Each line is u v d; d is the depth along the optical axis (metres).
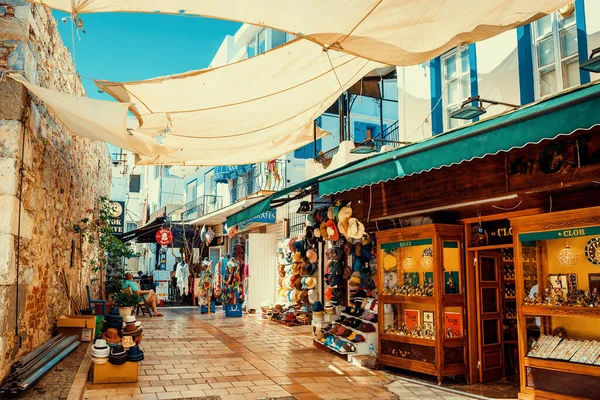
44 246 7.32
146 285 23.58
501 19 4.77
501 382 7.54
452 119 8.62
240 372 7.78
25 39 5.94
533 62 7.20
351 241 10.88
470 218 7.70
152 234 22.03
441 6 4.43
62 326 8.62
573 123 4.52
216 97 6.79
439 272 7.54
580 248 5.98
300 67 6.31
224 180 22.44
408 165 6.38
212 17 4.56
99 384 6.77
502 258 8.23
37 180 6.72
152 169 39.03
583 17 6.52
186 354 9.23
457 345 7.50
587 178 5.57
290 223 15.62
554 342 6.11
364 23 4.65
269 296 17.14
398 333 8.15
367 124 18.39
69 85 9.18
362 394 6.61
